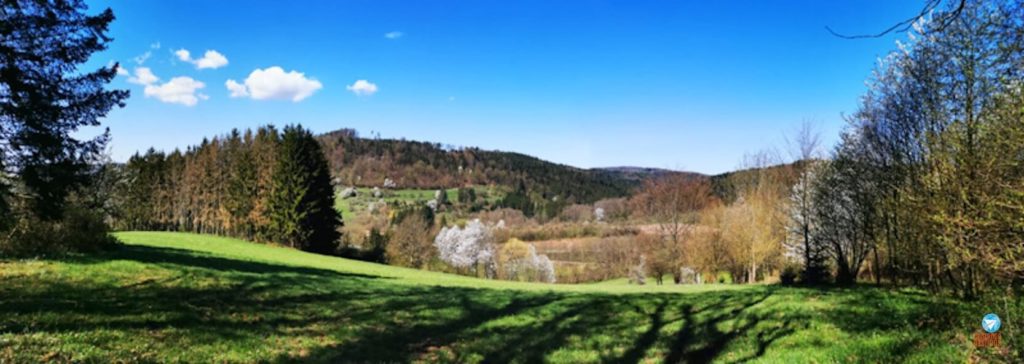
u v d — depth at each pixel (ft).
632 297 61.16
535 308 51.49
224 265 75.10
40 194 52.65
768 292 59.67
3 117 48.42
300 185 181.06
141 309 36.68
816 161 93.40
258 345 31.78
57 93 52.06
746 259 134.21
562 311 49.93
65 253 60.75
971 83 39.99
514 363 31.78
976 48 37.09
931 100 49.32
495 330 41.27
